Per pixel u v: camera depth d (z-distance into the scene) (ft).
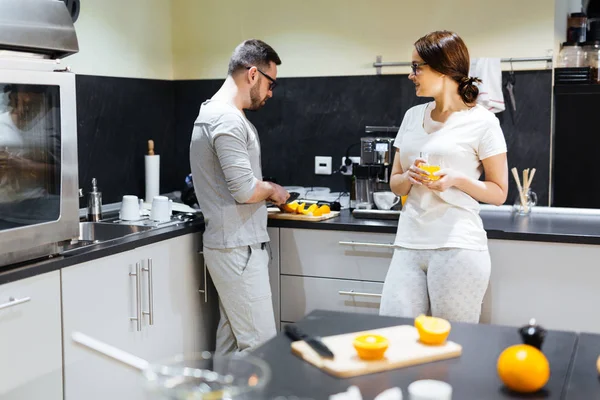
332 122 12.80
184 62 13.66
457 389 4.38
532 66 11.41
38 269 7.84
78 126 11.41
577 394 4.30
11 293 7.54
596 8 12.71
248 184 9.66
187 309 10.74
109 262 8.98
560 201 12.07
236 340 10.60
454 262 8.65
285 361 4.83
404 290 8.90
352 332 5.41
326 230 10.80
